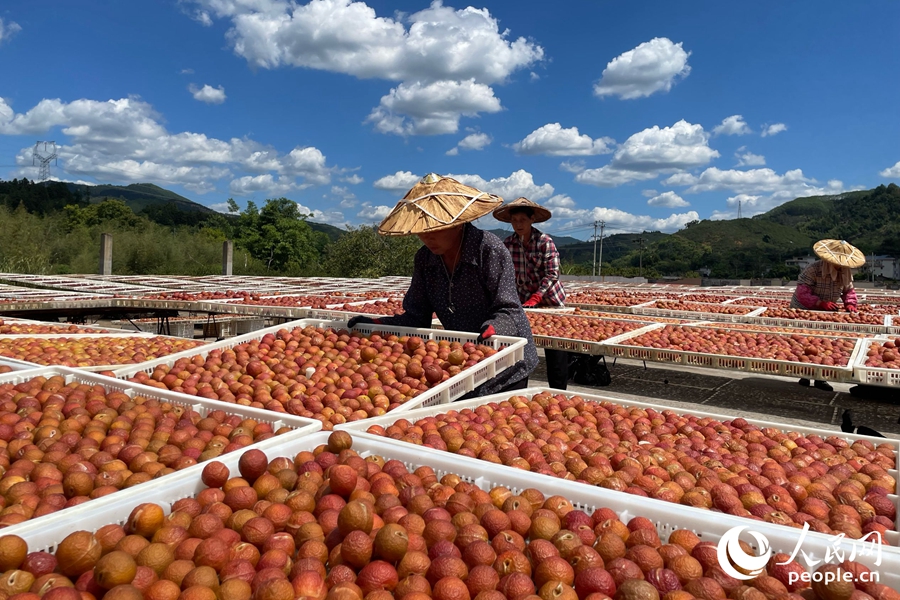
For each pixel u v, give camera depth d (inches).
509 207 350.9
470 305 226.4
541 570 83.5
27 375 180.1
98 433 135.3
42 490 106.8
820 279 505.4
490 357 199.6
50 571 80.4
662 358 321.1
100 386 170.6
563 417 171.3
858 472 133.4
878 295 880.9
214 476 105.2
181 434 132.3
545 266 359.9
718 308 560.4
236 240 2282.2
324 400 172.9
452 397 187.3
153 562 80.0
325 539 92.9
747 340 363.9
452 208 203.9
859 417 326.3
